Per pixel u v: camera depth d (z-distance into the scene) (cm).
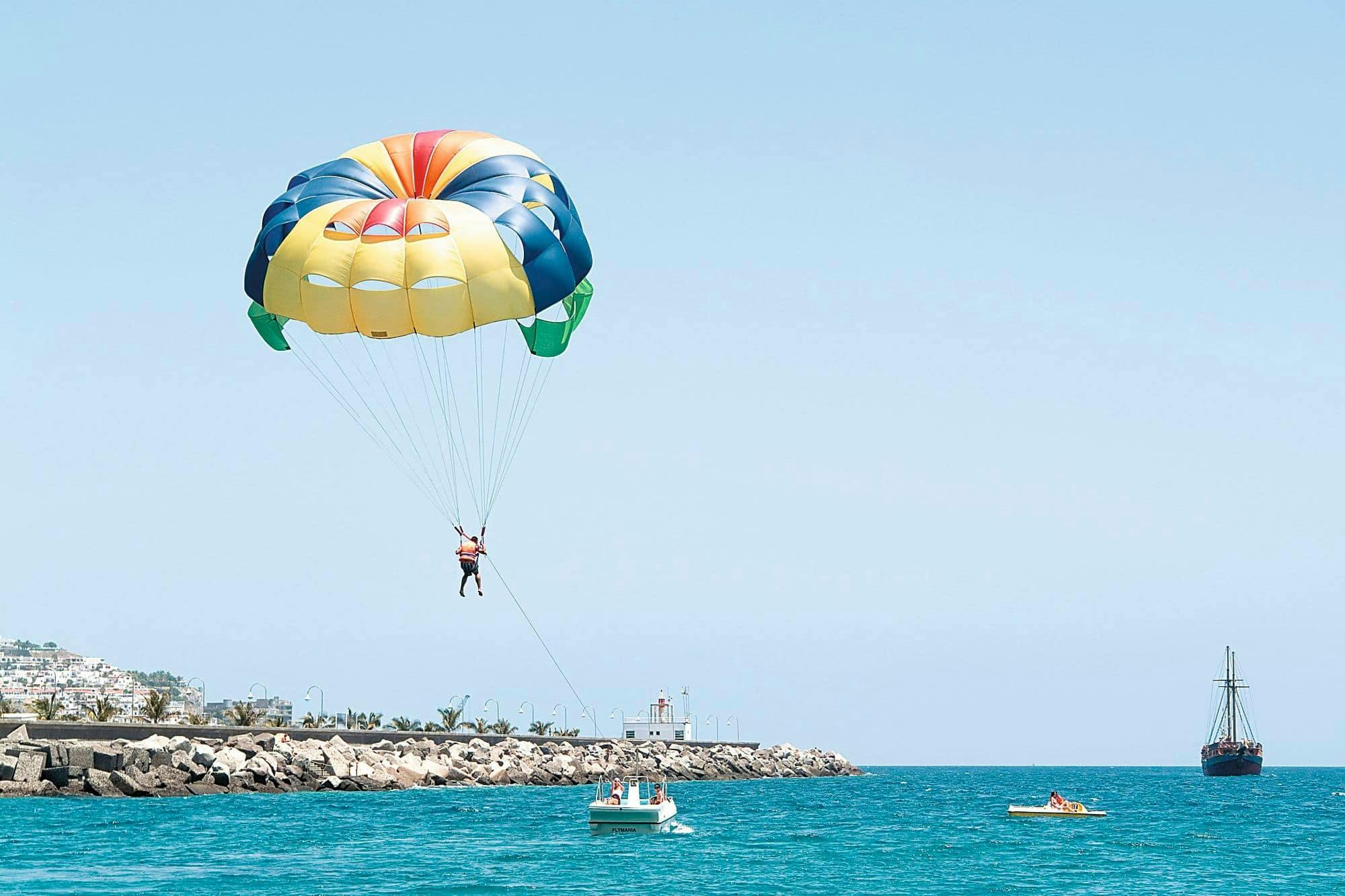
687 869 5034
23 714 10969
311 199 4391
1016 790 16600
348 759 9675
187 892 4184
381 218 4262
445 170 4562
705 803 10081
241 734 9450
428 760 10656
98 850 5094
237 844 5419
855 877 4978
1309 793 16162
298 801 7988
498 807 7950
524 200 4422
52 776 7350
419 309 4253
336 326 4328
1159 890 4825
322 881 4475
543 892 4359
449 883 4519
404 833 6119
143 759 7856
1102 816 8906
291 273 4269
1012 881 4988
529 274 4331
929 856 5797
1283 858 5975
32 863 4694
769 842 6294
